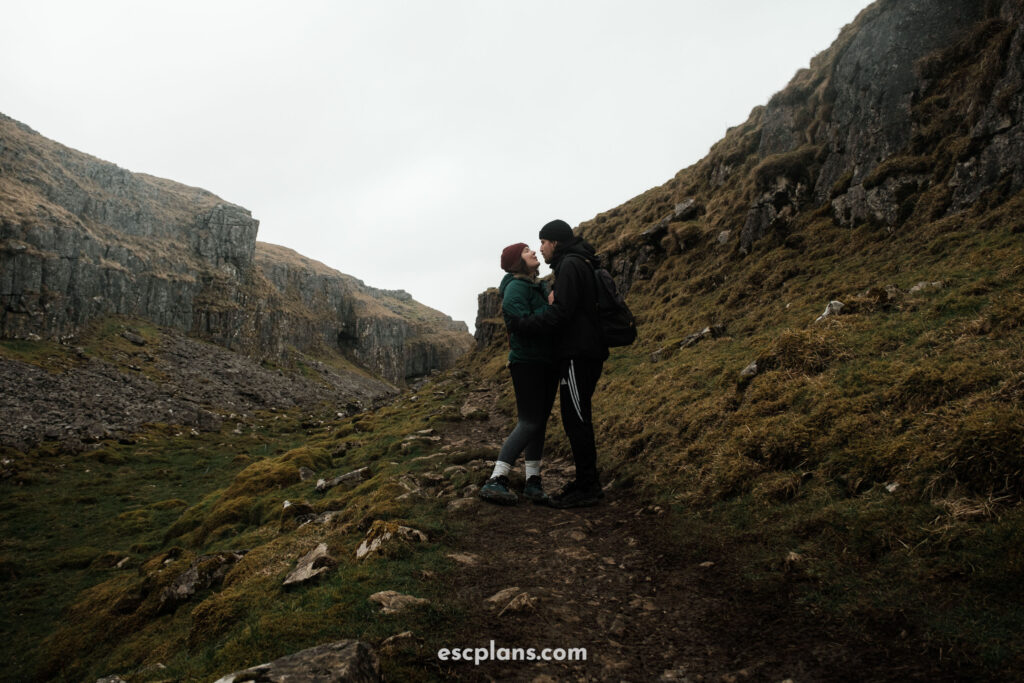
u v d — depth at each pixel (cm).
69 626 1079
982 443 415
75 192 10031
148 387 6406
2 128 9750
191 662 404
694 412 901
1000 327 674
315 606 387
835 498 486
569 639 341
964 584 318
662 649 326
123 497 2648
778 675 282
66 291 7469
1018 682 235
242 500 1365
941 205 1487
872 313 991
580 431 625
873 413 588
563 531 548
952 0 1838
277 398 7950
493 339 5353
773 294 1683
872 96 1958
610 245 3375
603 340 598
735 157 2994
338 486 1161
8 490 2814
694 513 571
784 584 382
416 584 411
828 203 1998
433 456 1204
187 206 14488
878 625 309
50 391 5062
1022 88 1342
